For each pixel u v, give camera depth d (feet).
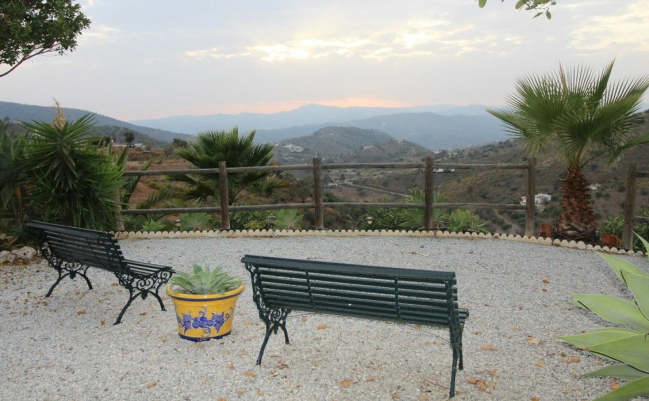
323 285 11.40
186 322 13.48
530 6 9.72
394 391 10.74
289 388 10.94
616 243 24.70
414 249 24.61
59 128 24.90
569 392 10.45
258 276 12.10
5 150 24.36
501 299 16.88
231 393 10.77
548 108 24.11
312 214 32.63
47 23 30.19
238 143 32.81
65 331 14.52
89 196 25.55
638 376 7.23
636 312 7.97
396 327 14.49
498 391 10.61
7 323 15.26
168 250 25.13
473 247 24.85
